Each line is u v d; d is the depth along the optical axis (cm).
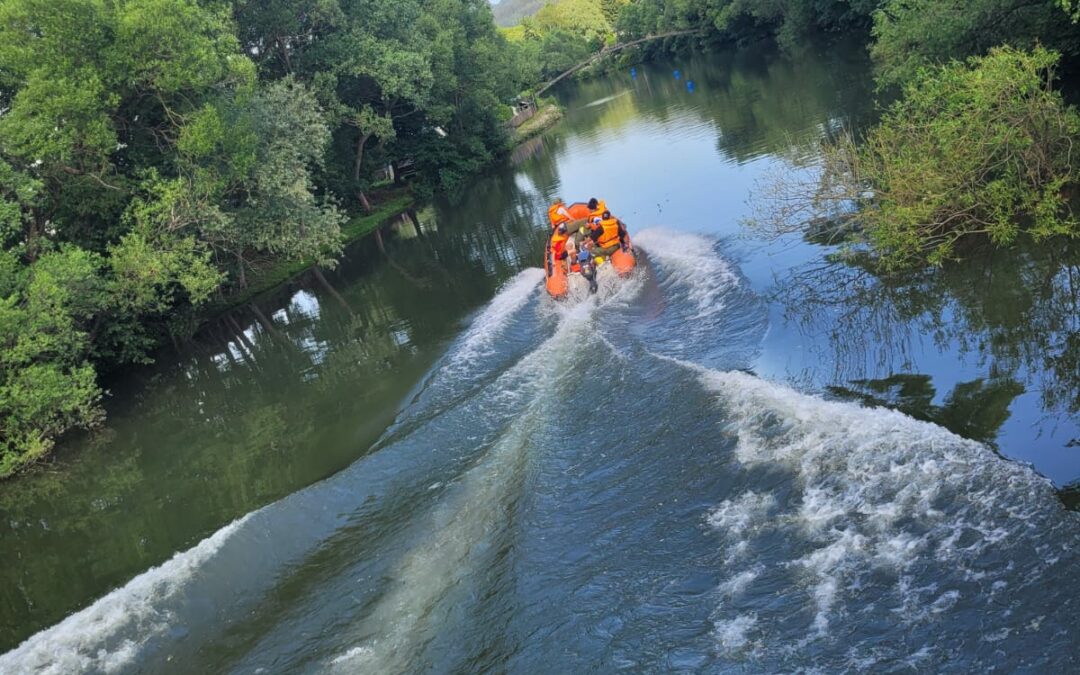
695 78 5578
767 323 991
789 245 1262
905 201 1035
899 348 827
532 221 2328
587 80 11106
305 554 753
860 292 1003
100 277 1569
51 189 1642
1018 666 437
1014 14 1543
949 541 532
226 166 1884
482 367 1146
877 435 670
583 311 1245
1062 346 732
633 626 554
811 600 523
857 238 1148
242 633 661
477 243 2262
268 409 1318
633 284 1300
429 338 1410
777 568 561
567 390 963
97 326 1622
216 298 2244
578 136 4444
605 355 1036
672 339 1030
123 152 1811
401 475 859
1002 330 797
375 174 4338
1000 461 595
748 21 6812
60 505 1131
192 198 1703
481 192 3466
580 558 641
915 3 1672
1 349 1288
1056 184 959
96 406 1567
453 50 4094
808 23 4988
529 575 638
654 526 652
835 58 3659
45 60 1520
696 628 533
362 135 3400
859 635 487
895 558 534
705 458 719
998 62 1016
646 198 1955
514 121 5944
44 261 1420
